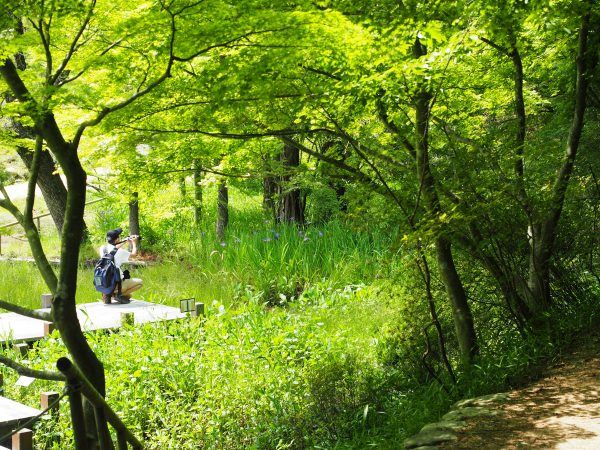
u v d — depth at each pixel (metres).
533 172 8.42
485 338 8.80
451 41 6.86
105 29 6.38
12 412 7.78
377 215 8.30
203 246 19.23
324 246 17.66
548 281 8.57
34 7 5.16
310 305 14.71
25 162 15.55
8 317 13.15
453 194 7.93
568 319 8.38
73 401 4.48
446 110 8.69
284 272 16.64
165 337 10.84
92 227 23.75
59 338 10.66
